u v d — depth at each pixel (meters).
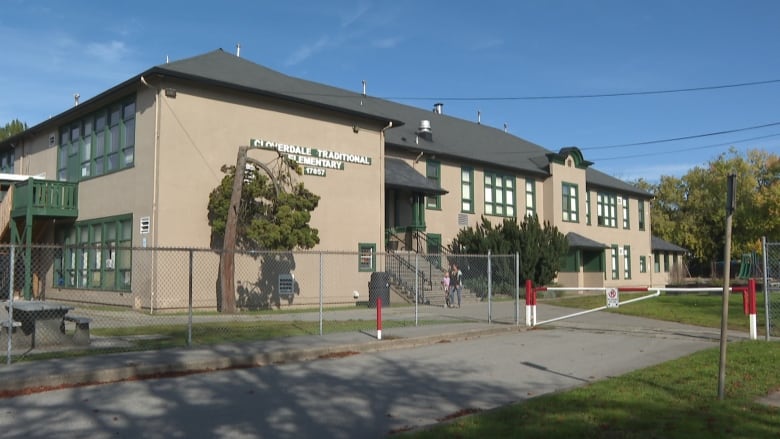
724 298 8.19
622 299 26.22
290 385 9.43
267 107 23.17
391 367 11.09
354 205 25.84
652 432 6.50
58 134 26.44
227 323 16.80
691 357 11.60
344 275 25.30
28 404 8.01
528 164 38.53
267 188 21.28
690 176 61.41
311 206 21.66
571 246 37.19
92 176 23.66
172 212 20.38
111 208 22.34
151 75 20.20
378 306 13.76
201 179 21.17
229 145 21.98
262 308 22.34
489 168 35.22
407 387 9.37
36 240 25.97
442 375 10.35
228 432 6.88
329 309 22.47
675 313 20.55
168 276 20.28
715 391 8.56
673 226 59.38
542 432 6.48
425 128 33.28
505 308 23.17
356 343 13.00
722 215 55.53
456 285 24.17
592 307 23.19
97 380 9.47
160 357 10.81
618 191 45.47
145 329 15.11
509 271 29.53
